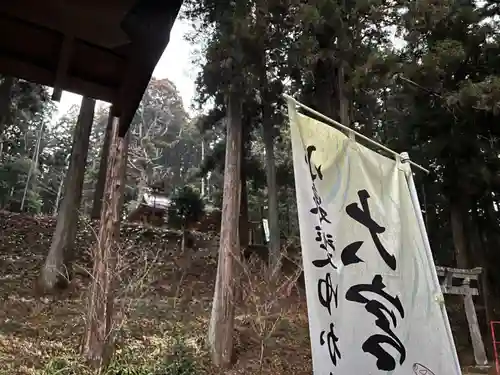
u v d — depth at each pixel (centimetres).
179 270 1348
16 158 2233
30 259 1245
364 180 337
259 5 898
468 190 1160
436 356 311
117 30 160
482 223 1317
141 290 1014
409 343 303
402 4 1061
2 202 2086
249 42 888
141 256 1151
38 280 1022
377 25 1087
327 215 299
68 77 180
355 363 272
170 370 669
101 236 745
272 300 962
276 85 1134
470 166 1141
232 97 963
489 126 1120
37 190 2438
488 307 1180
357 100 1121
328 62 1052
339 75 1052
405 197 358
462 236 1179
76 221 1105
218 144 1477
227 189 934
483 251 1263
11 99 1402
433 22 1073
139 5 151
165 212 1791
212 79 945
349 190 323
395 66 959
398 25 1092
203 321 1000
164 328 898
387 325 297
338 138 330
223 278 873
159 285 1197
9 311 863
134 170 2688
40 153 2566
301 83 1132
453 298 1385
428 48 1136
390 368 286
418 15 1054
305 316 1077
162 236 1596
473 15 1096
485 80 1001
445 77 1085
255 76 930
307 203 287
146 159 2720
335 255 293
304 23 917
